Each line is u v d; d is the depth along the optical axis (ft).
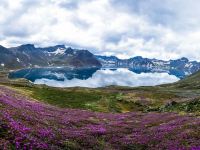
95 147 97.30
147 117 201.26
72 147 84.99
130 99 411.13
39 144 72.79
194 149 88.48
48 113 159.22
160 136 115.34
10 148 63.82
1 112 93.50
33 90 387.34
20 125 84.28
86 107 318.04
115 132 134.10
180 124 135.23
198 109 216.74
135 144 110.11
